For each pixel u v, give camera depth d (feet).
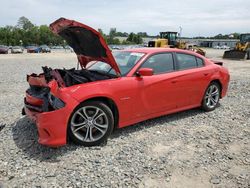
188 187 10.74
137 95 15.57
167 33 104.53
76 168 11.99
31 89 15.35
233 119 19.16
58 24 14.85
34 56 114.42
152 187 10.69
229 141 15.25
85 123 13.91
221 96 21.65
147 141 14.98
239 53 85.97
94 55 16.65
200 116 19.62
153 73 16.61
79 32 14.80
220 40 372.99
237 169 12.16
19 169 11.82
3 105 21.88
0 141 14.56
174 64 18.04
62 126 12.93
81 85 13.96
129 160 12.75
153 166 12.25
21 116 18.80
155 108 16.74
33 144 14.21
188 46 104.17
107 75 15.80
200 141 15.15
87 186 10.68
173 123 17.97
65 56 115.24
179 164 12.48
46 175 11.41
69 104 13.11
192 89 18.80
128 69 15.98
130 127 17.01
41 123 12.67
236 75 44.45
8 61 78.18
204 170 12.01
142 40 382.22
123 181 11.04
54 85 13.17
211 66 20.49
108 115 14.38
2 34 327.47
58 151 13.47
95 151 13.62
